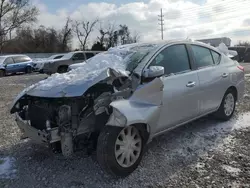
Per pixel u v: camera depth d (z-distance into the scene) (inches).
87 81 121.0
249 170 122.9
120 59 146.9
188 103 151.2
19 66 765.9
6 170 132.0
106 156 114.2
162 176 120.7
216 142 157.1
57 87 125.2
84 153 144.9
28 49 2090.3
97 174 124.9
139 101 124.3
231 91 196.9
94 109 118.6
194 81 155.5
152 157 139.3
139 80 127.8
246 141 157.3
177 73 147.9
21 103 147.2
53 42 2253.9
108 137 114.2
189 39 170.6
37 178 123.4
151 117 125.6
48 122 119.3
